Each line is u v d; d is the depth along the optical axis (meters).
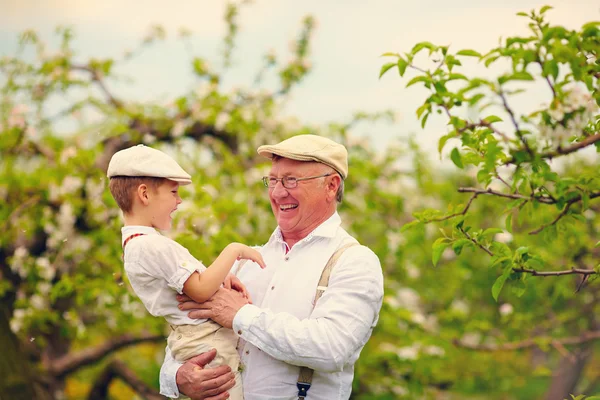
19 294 6.55
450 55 2.47
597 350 10.27
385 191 6.98
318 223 2.82
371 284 2.62
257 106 7.13
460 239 2.75
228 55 7.18
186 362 2.60
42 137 6.81
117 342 7.66
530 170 2.59
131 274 2.60
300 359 2.49
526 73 2.24
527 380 10.76
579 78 2.32
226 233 4.83
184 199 4.92
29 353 7.21
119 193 2.63
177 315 2.61
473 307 9.13
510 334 7.39
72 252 6.13
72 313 6.31
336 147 2.81
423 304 8.41
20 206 6.33
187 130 6.81
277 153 2.74
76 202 5.96
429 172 7.33
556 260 6.82
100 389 8.44
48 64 6.59
